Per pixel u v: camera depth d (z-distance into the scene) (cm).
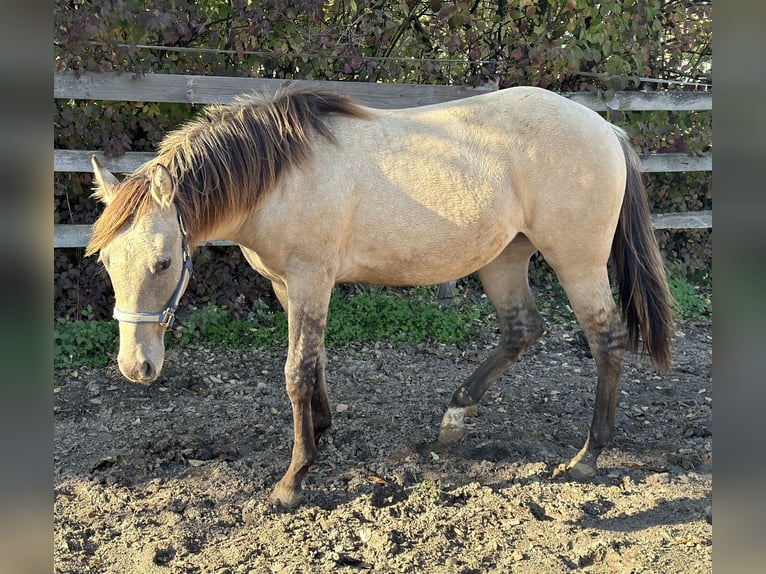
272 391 434
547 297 605
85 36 445
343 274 317
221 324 512
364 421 388
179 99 477
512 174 319
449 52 534
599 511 298
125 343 259
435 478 326
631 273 338
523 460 344
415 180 309
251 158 287
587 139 320
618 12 554
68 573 255
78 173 496
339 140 306
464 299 587
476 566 260
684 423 392
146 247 256
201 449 354
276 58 517
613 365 329
